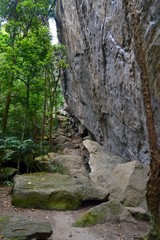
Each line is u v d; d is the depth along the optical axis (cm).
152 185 466
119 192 753
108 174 944
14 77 1025
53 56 1181
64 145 1436
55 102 1374
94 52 1052
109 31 862
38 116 1341
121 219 623
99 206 636
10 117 1205
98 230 580
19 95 1098
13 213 635
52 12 1577
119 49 814
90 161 1020
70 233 559
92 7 973
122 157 1045
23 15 1222
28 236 471
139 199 725
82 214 642
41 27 1166
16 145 919
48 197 698
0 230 487
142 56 477
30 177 812
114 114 1003
